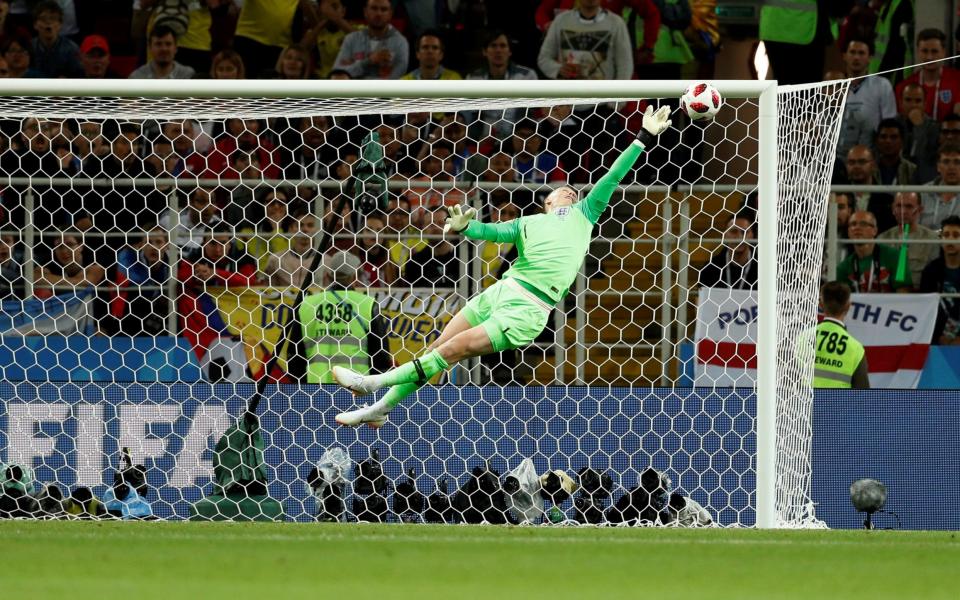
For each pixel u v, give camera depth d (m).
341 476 30.14
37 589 15.83
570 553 19.70
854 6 49.25
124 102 29.95
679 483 30.64
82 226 36.25
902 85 47.25
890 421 31.23
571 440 30.66
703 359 34.06
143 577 16.92
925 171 45.50
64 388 29.77
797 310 28.64
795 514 27.95
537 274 24.95
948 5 47.84
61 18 47.22
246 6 47.81
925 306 35.78
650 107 25.23
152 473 29.80
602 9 48.12
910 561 19.56
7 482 29.45
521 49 48.88
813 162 28.70
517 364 36.62
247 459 29.88
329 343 32.59
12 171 37.66
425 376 24.70
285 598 15.30
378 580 16.81
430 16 48.44
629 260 39.44
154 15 47.72
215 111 30.25
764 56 27.81
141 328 34.31
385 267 36.50
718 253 38.31
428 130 40.44
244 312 34.06
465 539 21.52
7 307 33.94
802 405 28.31
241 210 37.53
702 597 15.85
